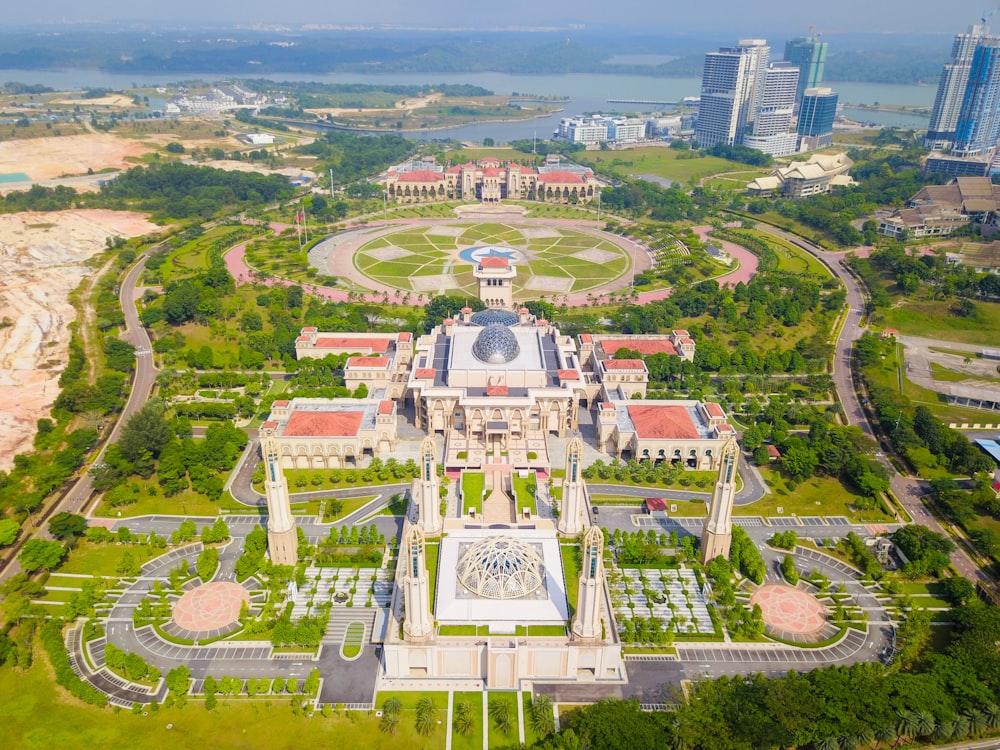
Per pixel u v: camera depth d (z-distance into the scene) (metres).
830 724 195.88
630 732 192.25
